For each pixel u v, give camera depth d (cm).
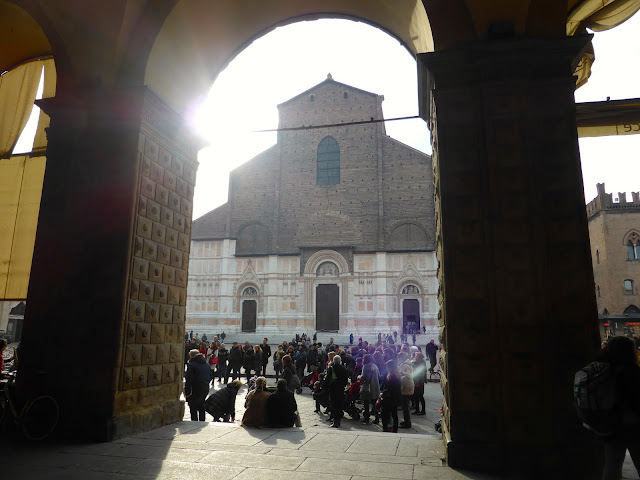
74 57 880
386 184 4641
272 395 909
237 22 999
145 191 862
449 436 637
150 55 863
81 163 852
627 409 412
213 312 4638
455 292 656
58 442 732
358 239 4566
